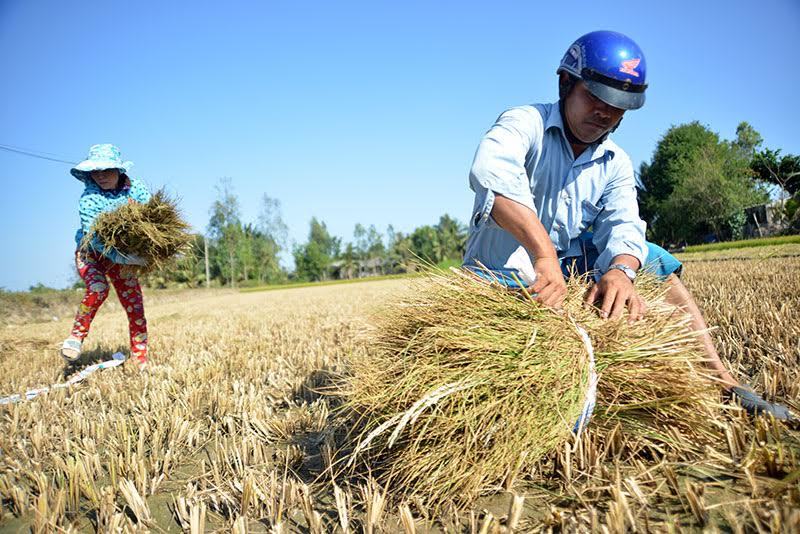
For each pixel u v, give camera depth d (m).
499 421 1.83
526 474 2.00
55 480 2.43
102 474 2.45
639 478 1.88
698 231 46.00
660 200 56.97
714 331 4.00
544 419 1.83
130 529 1.87
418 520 1.81
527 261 2.55
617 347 1.99
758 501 1.65
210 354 5.06
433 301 2.20
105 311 21.80
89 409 3.64
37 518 1.91
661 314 2.22
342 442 2.46
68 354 4.41
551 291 1.91
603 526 1.54
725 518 1.61
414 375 1.97
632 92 2.11
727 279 8.15
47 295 21.58
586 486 1.84
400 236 74.56
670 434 2.00
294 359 4.60
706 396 2.03
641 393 2.01
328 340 5.40
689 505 1.69
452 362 1.96
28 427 3.27
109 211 4.38
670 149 56.50
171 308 19.92
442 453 1.84
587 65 2.13
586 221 2.64
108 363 4.65
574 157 2.47
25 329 12.43
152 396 3.48
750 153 61.53
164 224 4.50
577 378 1.87
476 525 1.72
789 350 3.13
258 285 67.06
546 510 1.77
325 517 1.91
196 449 2.69
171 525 1.97
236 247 67.12
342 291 22.38
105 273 4.62
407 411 1.82
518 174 2.07
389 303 2.44
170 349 5.91
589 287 2.28
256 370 4.20
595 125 2.26
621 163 2.58
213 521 1.96
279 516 1.86
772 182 41.91
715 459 1.96
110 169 4.39
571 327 1.94
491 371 1.88
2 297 19.23
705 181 42.81
